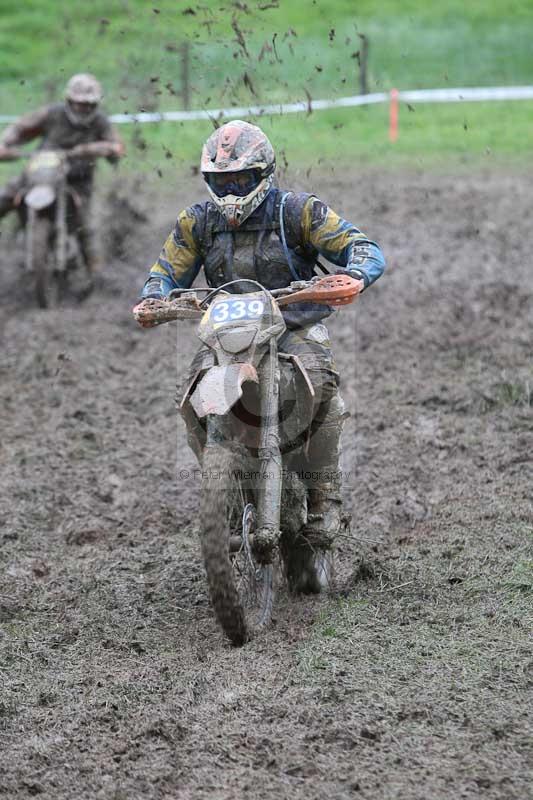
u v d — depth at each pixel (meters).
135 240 44.47
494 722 14.61
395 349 31.42
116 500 23.55
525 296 35.12
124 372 31.34
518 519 21.38
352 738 14.40
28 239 39.00
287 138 58.41
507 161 57.56
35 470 25.06
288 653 16.73
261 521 15.95
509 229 43.25
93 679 16.39
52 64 77.81
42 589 19.67
